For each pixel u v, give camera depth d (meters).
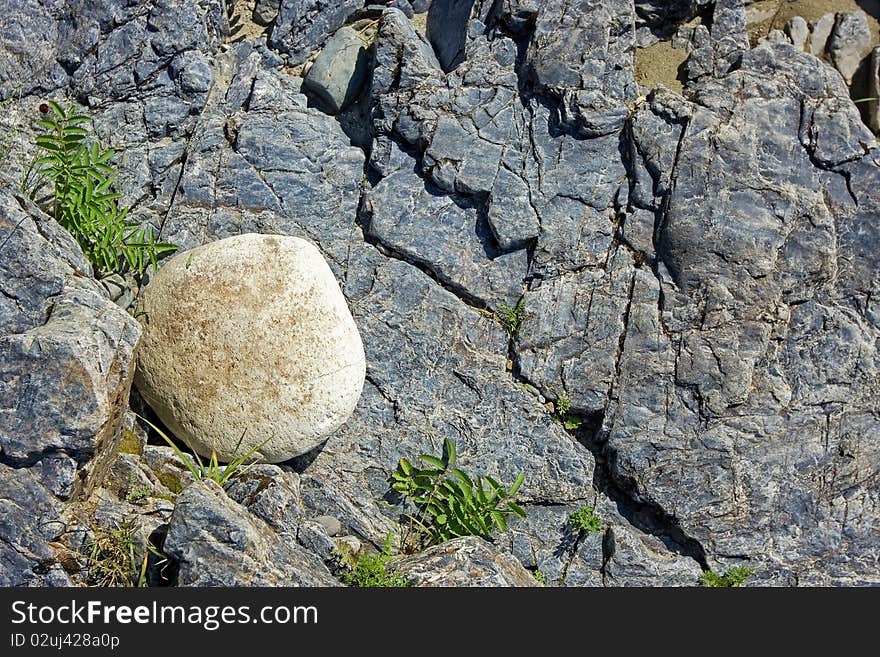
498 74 2.75
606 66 2.72
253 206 2.72
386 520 2.61
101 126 2.77
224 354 2.54
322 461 2.63
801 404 2.64
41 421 2.34
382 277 2.71
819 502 2.63
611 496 2.67
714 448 2.63
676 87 2.79
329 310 2.55
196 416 2.55
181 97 2.78
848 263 2.68
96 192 2.63
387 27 2.75
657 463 2.63
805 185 2.68
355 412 2.66
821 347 2.66
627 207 2.69
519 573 2.55
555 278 2.69
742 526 2.62
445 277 2.70
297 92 2.83
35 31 2.77
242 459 2.53
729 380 2.63
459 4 2.83
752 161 2.67
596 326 2.67
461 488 2.60
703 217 2.66
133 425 2.56
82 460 2.37
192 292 2.56
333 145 2.77
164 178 2.75
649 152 2.69
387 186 2.73
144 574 2.38
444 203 2.72
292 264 2.56
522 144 2.72
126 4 2.77
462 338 2.69
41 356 2.35
